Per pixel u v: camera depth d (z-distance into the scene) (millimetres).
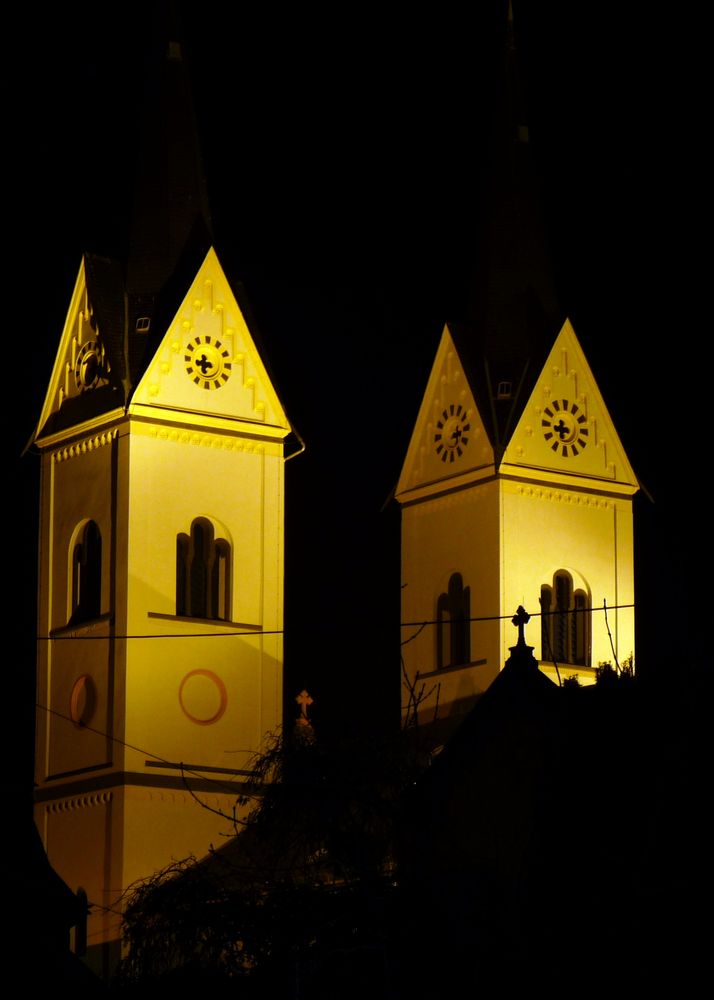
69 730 161875
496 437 170375
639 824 105625
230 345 165500
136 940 100062
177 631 160125
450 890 98375
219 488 163500
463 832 115875
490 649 167875
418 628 174125
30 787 160625
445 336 175125
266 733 161625
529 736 118250
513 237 176125
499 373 173375
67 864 159875
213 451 163625
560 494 172000
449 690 170250
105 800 157750
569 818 111625
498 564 168500
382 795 101375
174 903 99438
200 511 162500
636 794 109812
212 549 163125
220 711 160875
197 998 98375
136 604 158750
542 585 170500
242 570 163625
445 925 97250
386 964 93062
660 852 102062
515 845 112750
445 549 173250
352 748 101312
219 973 98188
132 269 166375
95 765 159250
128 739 157000
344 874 99125
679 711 109312
